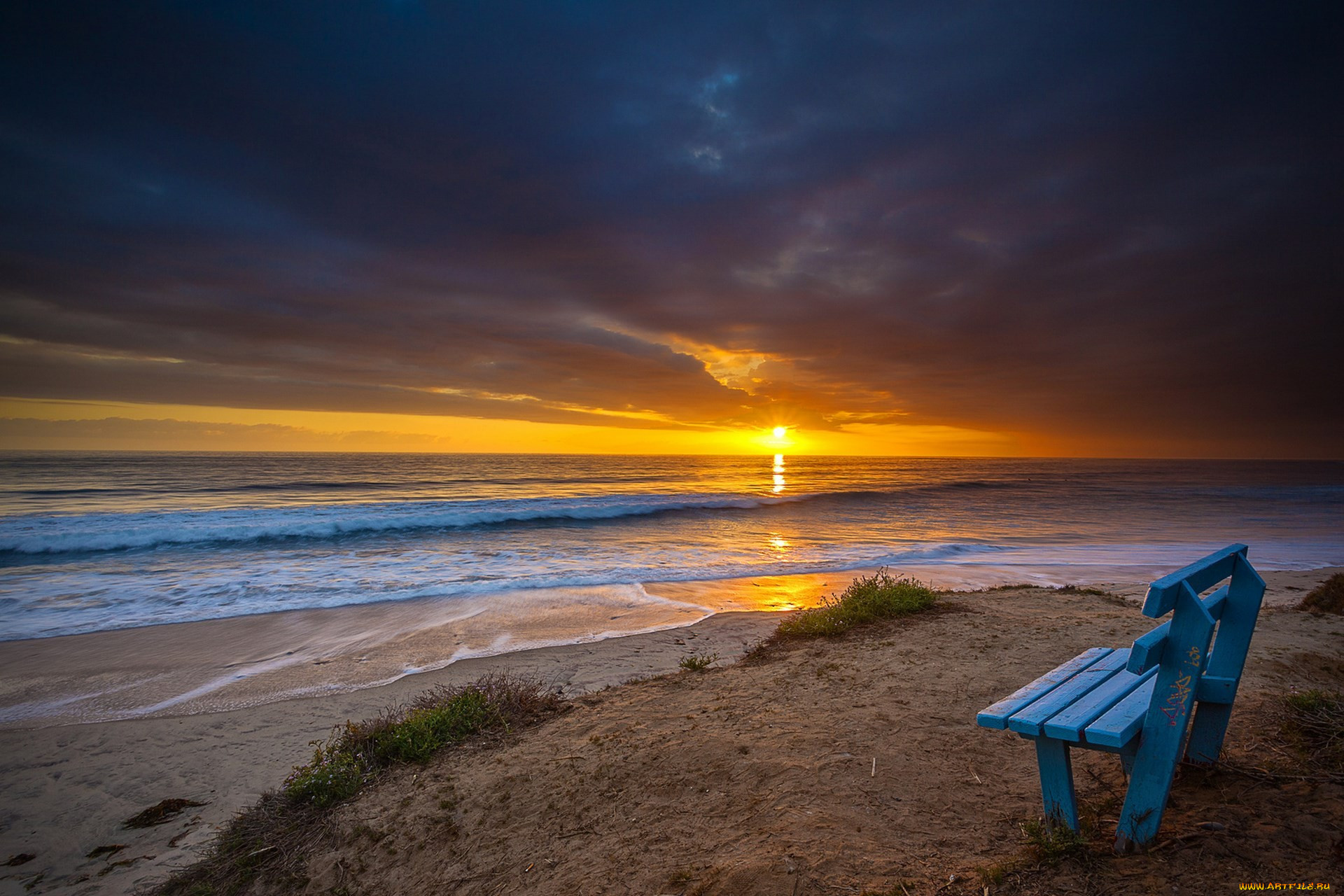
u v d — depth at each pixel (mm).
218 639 9242
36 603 11414
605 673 7168
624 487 44500
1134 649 2123
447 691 5992
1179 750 2293
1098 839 2541
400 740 4875
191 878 3822
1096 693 2633
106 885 3916
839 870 2598
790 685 5402
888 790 3293
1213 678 2736
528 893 3008
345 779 4473
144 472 50250
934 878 2459
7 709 6785
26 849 4352
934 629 7020
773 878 2600
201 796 4973
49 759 5637
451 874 3342
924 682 5141
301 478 47438
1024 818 2855
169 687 7371
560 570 14586
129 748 5828
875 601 8180
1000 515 28734
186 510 25531
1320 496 42250
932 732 4055
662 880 2814
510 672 7383
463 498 34844
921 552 17406
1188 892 2115
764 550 17984
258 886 3629
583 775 4031
